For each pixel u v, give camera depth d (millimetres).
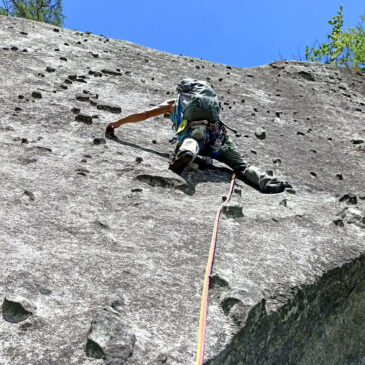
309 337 3451
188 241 3578
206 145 5281
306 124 8930
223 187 4980
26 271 2830
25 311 2469
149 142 5973
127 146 5609
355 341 3969
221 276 3006
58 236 3338
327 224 4367
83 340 2393
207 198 4594
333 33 16266
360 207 5039
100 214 3814
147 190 4469
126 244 3396
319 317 3555
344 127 9305
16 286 2682
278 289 3172
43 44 9414
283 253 3643
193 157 4723
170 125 6887
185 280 3062
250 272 3270
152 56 10789
